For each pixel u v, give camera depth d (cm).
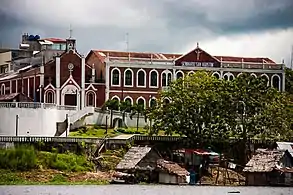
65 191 10062
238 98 12469
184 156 12288
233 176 12012
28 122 12938
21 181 10931
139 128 14512
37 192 9844
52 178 11131
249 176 11612
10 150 11350
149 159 11494
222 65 16138
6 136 11675
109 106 14838
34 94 15288
